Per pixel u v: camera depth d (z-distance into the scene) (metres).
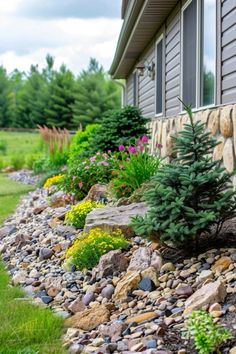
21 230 6.80
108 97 41.47
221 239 4.42
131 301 3.79
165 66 9.53
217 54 6.11
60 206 7.88
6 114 43.00
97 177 7.95
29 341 3.29
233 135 5.37
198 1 6.83
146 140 7.48
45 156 17.30
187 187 4.14
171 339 3.02
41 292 4.34
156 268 4.13
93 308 3.70
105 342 3.20
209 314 3.10
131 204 6.01
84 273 4.57
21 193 11.78
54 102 41.41
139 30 10.41
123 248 4.79
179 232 4.04
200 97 6.90
